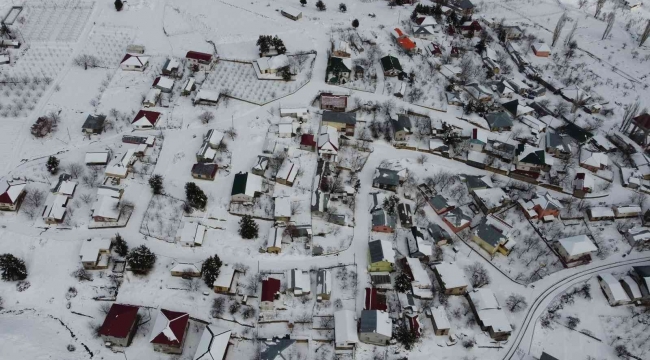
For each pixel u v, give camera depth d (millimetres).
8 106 121875
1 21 145875
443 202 112812
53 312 88875
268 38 142750
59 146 115562
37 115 121375
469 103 138625
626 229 114250
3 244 96812
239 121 126062
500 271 104000
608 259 108750
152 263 94375
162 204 105812
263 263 99000
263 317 91062
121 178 109562
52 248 96750
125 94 129625
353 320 89625
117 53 141000
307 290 94000
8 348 81062
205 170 111562
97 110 124688
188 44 147000
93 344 85750
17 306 89000
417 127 132000
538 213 114500
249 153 118562
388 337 87875
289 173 112375
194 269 94562
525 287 101625
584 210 117500
